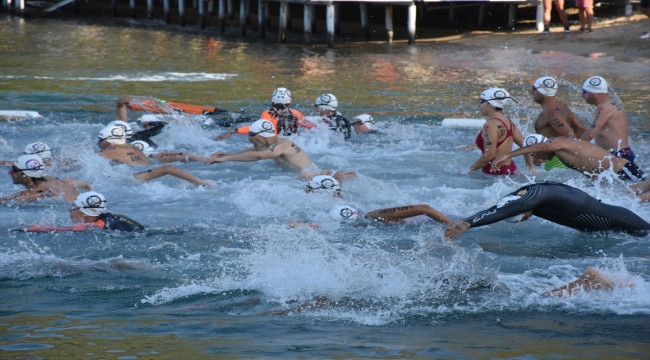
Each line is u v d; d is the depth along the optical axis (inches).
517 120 786.2
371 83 1063.6
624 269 348.8
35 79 1056.8
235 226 435.2
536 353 258.1
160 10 2143.2
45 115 802.2
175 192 517.7
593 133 559.2
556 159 568.4
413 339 274.1
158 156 603.5
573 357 253.8
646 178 513.7
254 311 307.0
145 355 257.3
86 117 795.4
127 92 968.9
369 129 720.3
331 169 587.5
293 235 409.1
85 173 551.8
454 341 271.3
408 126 764.0
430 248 381.7
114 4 1984.5
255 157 566.9
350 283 336.5
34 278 346.6
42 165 489.7
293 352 260.4
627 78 1042.1
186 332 282.2
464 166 597.0
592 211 392.8
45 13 2007.9
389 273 348.5
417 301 315.3
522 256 378.0
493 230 425.4
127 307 311.4
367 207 476.7
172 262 370.9
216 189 525.3
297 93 980.6
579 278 330.3
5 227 427.2
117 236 412.5
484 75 1118.4
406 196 503.5
